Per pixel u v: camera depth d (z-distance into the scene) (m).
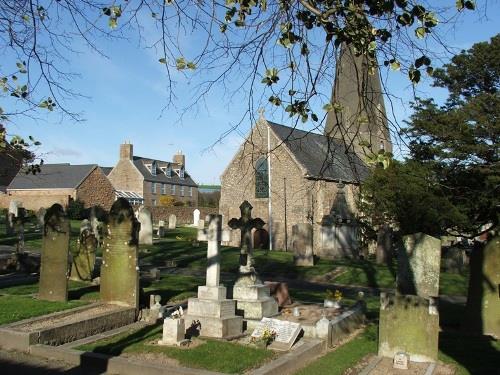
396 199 25.86
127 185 77.75
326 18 5.82
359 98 6.53
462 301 19.19
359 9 5.75
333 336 11.33
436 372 9.48
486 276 12.50
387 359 10.21
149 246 32.12
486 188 24.16
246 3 5.85
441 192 25.33
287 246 43.62
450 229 29.12
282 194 44.06
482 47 29.84
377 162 5.70
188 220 72.25
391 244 29.19
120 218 13.07
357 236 34.78
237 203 46.69
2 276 17.30
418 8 5.44
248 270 13.14
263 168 44.81
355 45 5.93
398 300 10.38
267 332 10.36
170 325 10.23
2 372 8.70
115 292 12.91
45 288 13.32
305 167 43.00
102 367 9.12
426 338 10.12
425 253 13.12
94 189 62.12
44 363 9.27
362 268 26.05
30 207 60.41
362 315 13.76
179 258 28.00
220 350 9.77
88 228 17.20
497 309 12.35
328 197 44.41
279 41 6.14
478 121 25.34
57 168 62.31
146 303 14.06
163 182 82.44
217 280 11.80
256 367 8.95
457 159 24.75
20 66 8.80
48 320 11.05
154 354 9.52
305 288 21.39
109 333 11.26
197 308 11.57
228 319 11.28
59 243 13.27
